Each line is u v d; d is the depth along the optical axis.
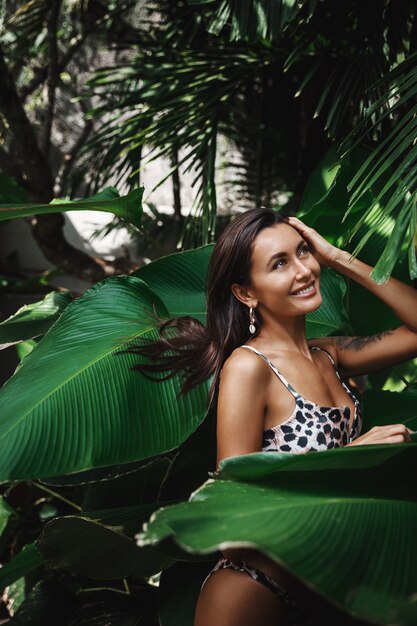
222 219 5.89
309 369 1.94
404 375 3.69
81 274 5.28
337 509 1.43
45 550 2.22
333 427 1.89
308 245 2.17
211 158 3.44
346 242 2.18
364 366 2.18
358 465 1.61
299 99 4.61
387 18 2.85
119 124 4.01
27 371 2.13
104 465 1.88
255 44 3.58
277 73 4.22
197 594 2.30
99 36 6.88
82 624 2.71
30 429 1.86
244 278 1.95
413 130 2.10
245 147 4.97
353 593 1.27
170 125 3.60
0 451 1.81
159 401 2.04
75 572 2.32
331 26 3.09
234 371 1.85
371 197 2.60
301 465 1.56
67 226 7.35
